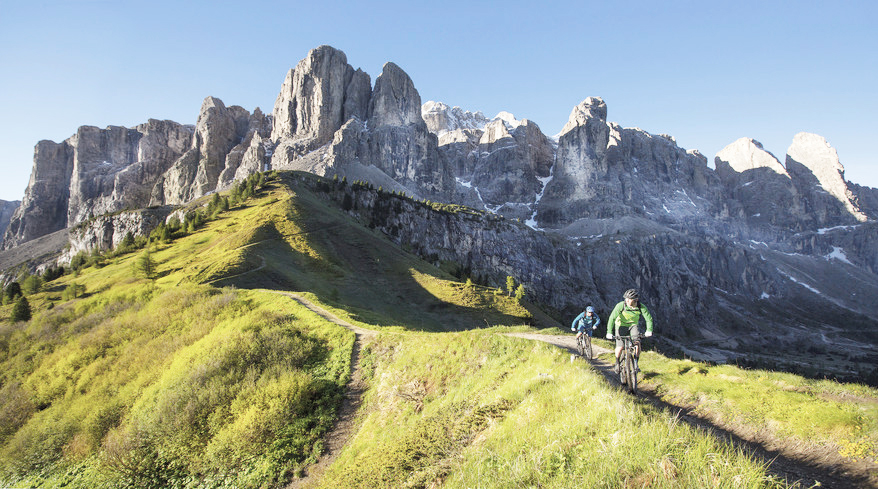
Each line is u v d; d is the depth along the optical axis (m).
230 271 82.00
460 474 8.70
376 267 131.75
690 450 6.43
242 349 26.31
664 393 12.23
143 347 33.66
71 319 49.44
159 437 20.27
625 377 11.04
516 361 15.59
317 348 26.69
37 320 49.97
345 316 33.59
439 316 104.88
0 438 27.22
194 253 111.25
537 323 111.75
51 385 32.09
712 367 13.41
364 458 13.65
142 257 93.44
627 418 7.55
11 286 102.94
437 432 12.19
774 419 9.32
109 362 32.94
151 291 50.56
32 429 25.86
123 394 26.73
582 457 7.09
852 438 7.78
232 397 21.91
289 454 17.67
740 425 9.66
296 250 116.00
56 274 146.25
